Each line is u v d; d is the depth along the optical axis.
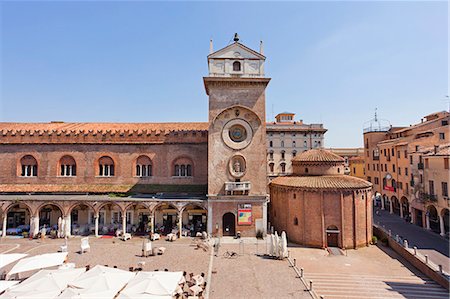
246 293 25.86
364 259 35.59
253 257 35.09
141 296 20.44
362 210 40.81
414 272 31.80
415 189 54.12
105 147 49.09
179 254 35.78
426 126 59.75
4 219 43.53
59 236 42.72
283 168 89.88
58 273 24.12
